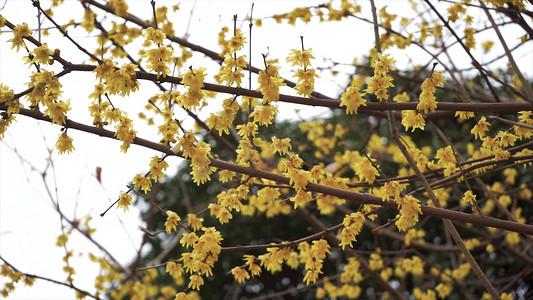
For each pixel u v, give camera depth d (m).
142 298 5.24
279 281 9.95
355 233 2.50
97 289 4.91
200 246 2.46
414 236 4.88
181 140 2.23
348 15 3.91
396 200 2.36
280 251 2.57
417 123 2.29
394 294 4.93
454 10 3.21
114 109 2.24
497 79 2.62
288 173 2.37
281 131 8.47
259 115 2.26
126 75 2.10
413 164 2.74
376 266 4.59
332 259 9.36
